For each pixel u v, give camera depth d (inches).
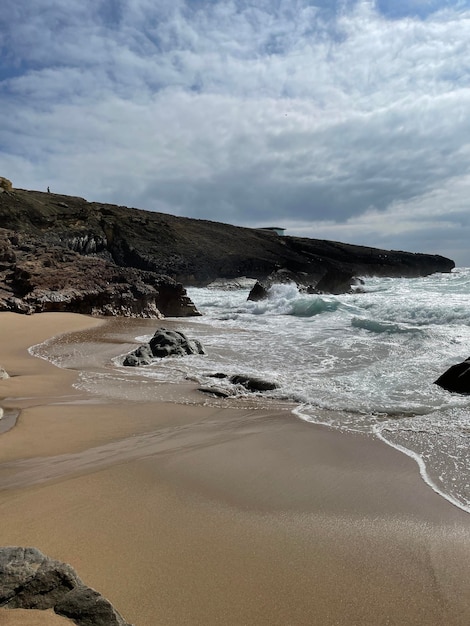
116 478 166.6
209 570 111.7
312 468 176.7
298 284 1680.6
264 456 189.8
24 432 219.5
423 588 105.5
